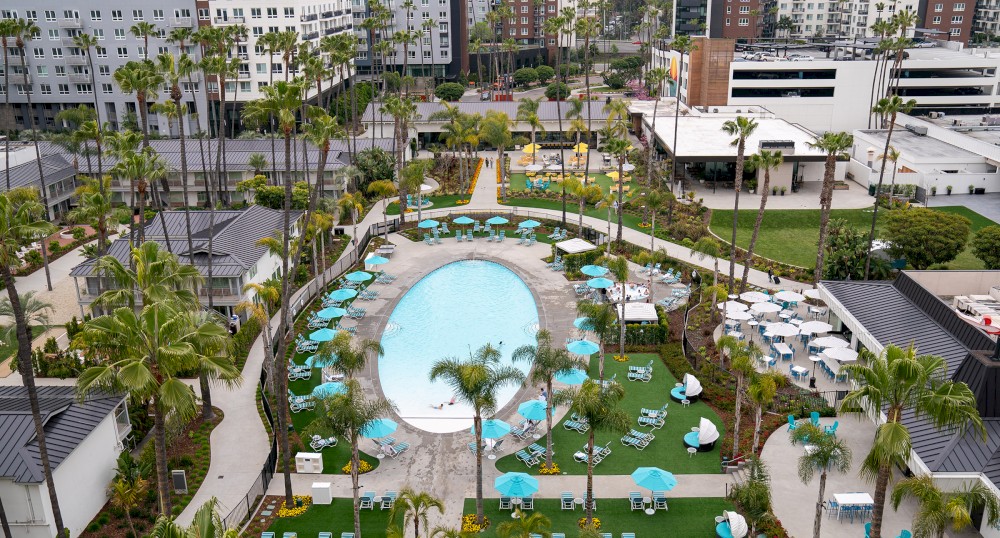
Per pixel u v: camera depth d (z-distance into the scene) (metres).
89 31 140.00
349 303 75.12
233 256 69.19
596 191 91.94
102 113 144.88
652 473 43.94
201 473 48.78
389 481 48.16
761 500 39.62
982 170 106.69
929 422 44.62
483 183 116.69
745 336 67.25
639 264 81.75
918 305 57.62
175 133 143.25
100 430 45.72
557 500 45.84
